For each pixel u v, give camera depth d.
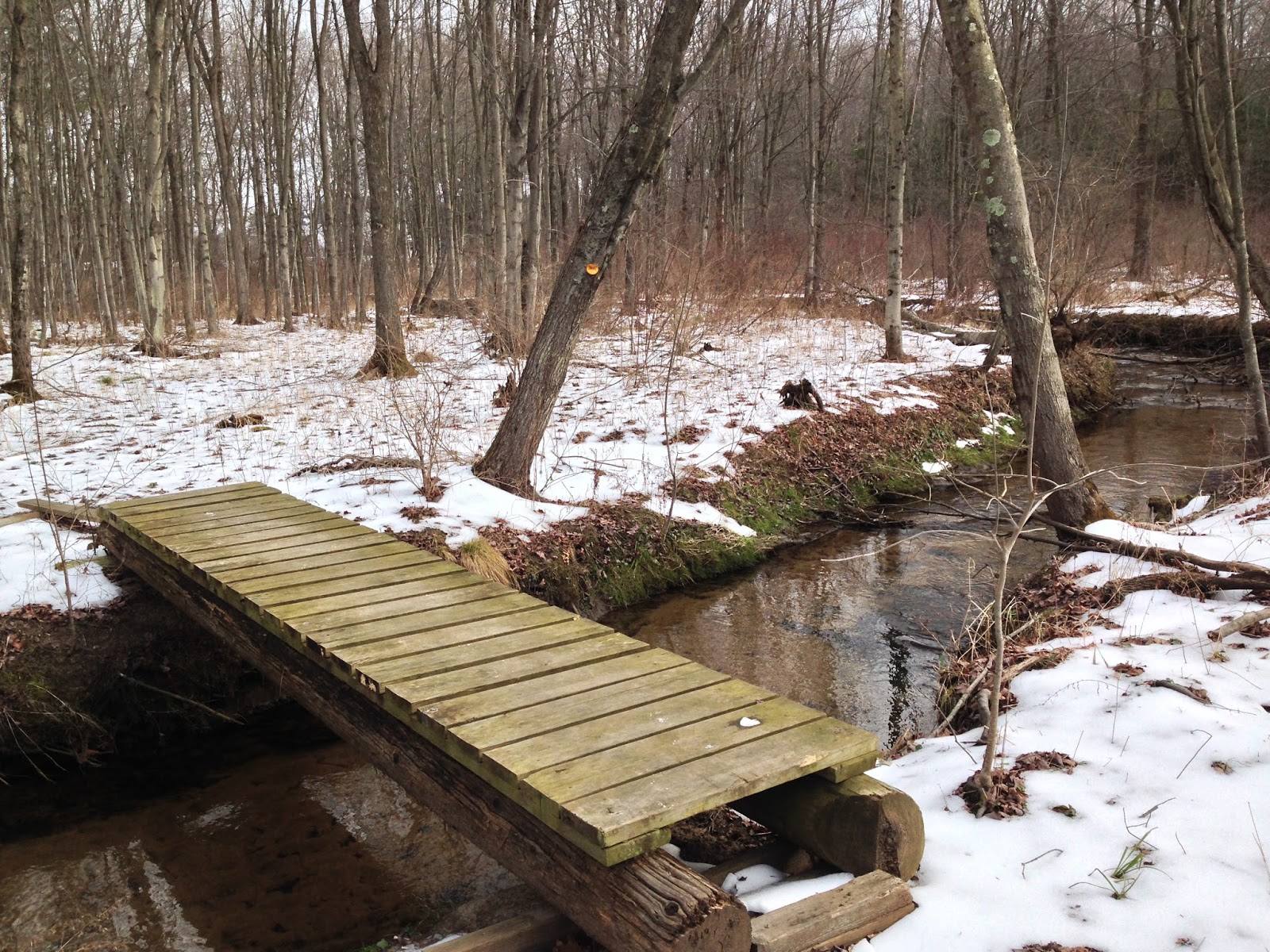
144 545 5.86
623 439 9.74
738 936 2.50
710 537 8.20
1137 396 15.79
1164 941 2.70
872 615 7.01
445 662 3.78
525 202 12.68
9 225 21.27
